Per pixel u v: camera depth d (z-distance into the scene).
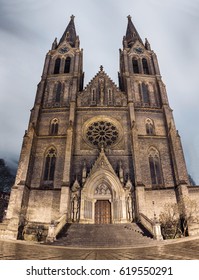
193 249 10.90
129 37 69.94
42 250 11.79
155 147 42.97
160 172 40.62
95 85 52.69
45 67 55.62
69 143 40.31
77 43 61.66
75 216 35.16
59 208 35.50
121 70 61.91
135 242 24.20
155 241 24.20
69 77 53.78
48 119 46.69
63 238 25.89
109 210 37.38
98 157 40.09
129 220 34.91
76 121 46.59
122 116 47.34
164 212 34.88
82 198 36.41
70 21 73.94
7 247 11.80
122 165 41.03
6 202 65.00
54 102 49.72
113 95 51.00
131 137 43.09
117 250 12.83
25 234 32.50
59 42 66.94
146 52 60.50
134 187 38.16
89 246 22.97
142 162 41.00
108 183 38.59
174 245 15.04
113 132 45.62
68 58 59.62
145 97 51.38
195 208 32.22
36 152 42.12
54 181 38.81
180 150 40.09
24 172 36.69
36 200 36.50
